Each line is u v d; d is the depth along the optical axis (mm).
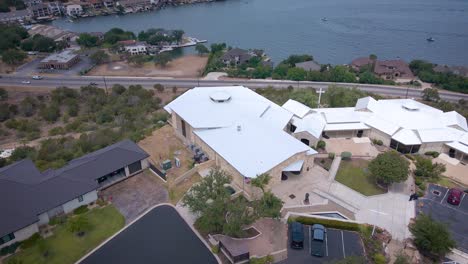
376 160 61031
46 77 143125
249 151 61906
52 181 55844
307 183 61938
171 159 69812
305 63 156250
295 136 74312
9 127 99250
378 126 78000
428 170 64438
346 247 48125
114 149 64500
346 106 96750
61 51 177625
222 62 164250
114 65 162625
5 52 158875
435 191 61031
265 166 58062
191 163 68125
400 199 58500
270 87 121812
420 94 123000
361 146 75875
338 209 55594
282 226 51625
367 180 63312
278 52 192750
